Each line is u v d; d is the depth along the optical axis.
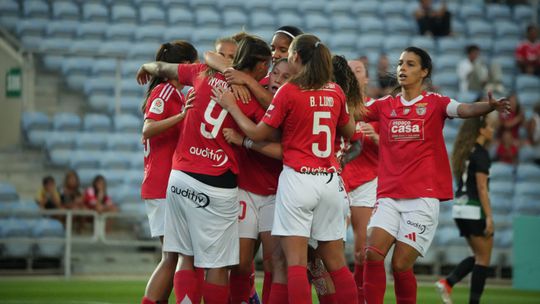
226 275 24.36
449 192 27.02
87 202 53.31
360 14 81.25
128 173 59.09
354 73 27.59
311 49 23.66
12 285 43.72
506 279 52.91
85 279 48.34
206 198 23.77
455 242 54.03
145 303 25.08
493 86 70.62
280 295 24.61
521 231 47.25
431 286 48.84
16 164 58.69
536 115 67.69
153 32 72.50
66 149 60.41
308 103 23.53
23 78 59.84
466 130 36.03
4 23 70.44
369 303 26.64
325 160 23.86
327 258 24.45
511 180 63.16
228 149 24.03
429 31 78.38
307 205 23.48
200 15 75.81
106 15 74.00
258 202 25.38
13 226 50.16
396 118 27.08
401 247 26.67
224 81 24.22
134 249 52.03
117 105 61.72
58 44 68.81
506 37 82.50
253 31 76.06
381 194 27.27
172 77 25.59
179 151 24.33
